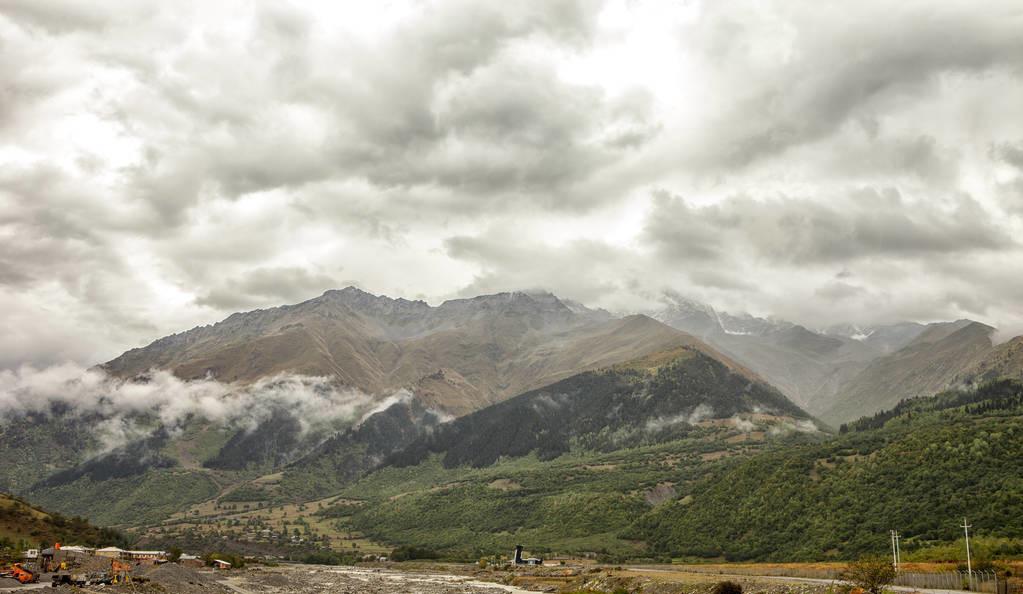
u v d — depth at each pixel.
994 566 161.12
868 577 147.88
